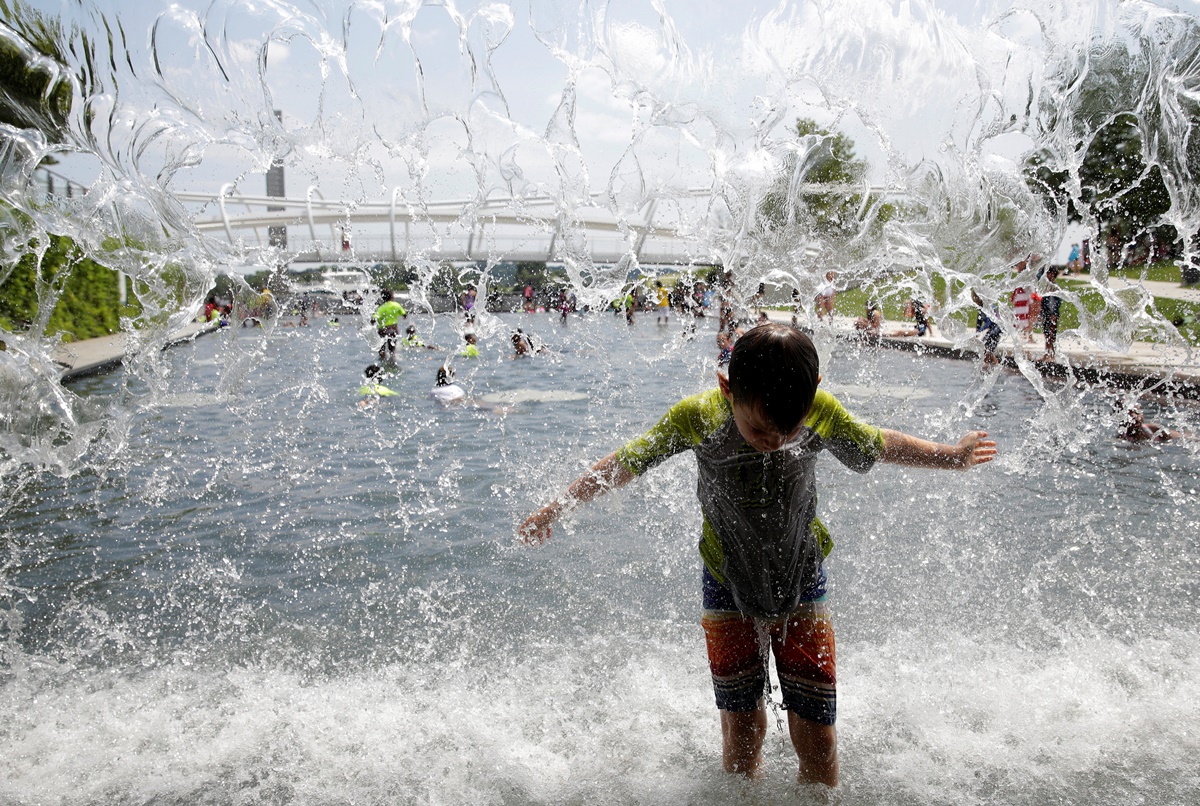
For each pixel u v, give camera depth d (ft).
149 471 19.98
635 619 11.43
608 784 7.46
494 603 11.98
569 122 11.72
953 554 13.66
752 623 7.53
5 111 10.42
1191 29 11.10
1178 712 8.69
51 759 8.03
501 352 48.47
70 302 47.73
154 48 10.94
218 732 8.55
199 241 12.10
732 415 7.02
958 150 11.40
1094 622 11.02
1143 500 16.46
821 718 7.22
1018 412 25.85
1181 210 11.75
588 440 22.90
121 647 10.66
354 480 19.01
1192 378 25.81
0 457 13.91
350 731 8.53
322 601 12.12
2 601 12.15
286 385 35.78
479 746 8.19
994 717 8.63
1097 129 11.45
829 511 16.06
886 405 26.96
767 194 11.55
